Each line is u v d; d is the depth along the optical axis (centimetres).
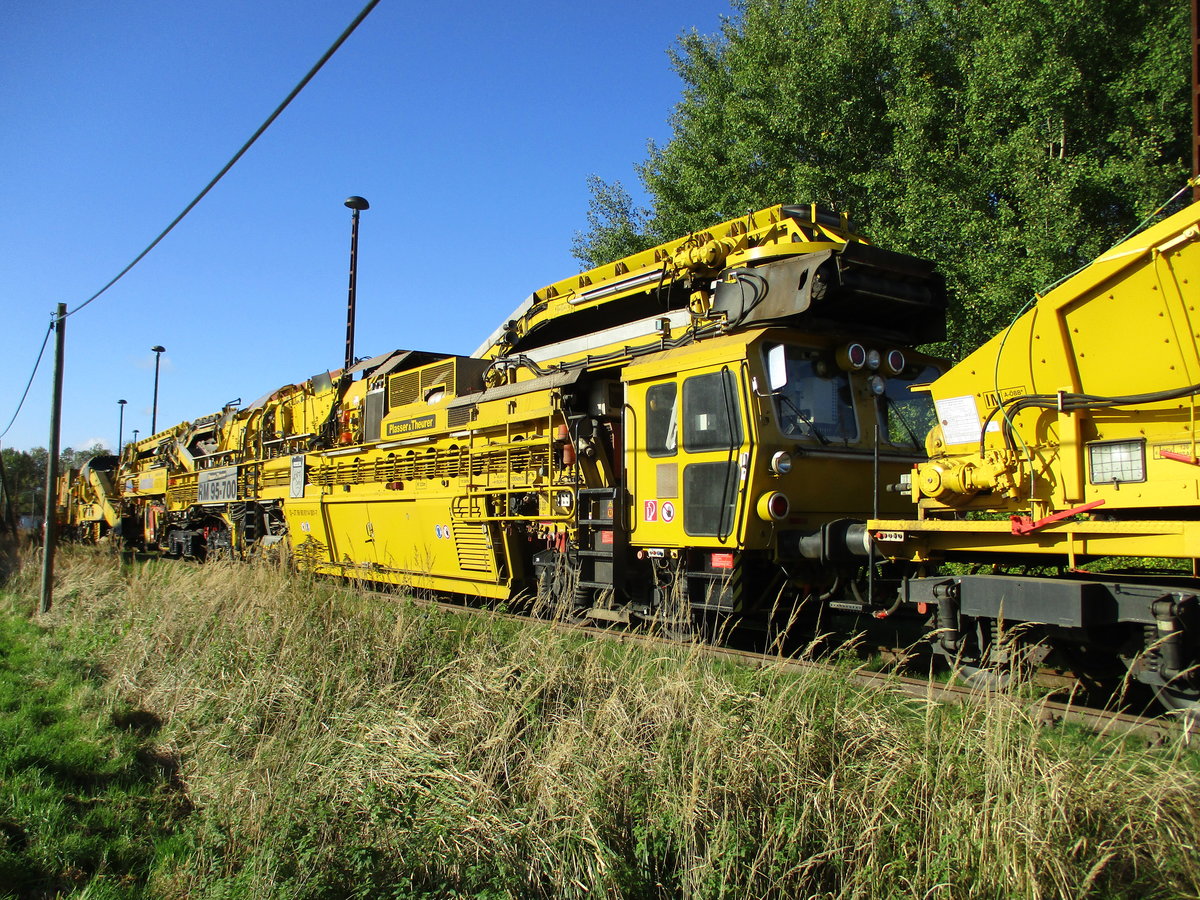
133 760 610
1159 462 513
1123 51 1605
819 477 802
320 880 388
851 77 1872
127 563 1752
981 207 1605
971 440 620
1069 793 362
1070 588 518
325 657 691
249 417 1861
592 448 963
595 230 2631
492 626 721
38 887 432
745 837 393
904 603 733
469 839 413
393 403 1353
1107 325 537
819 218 849
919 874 358
